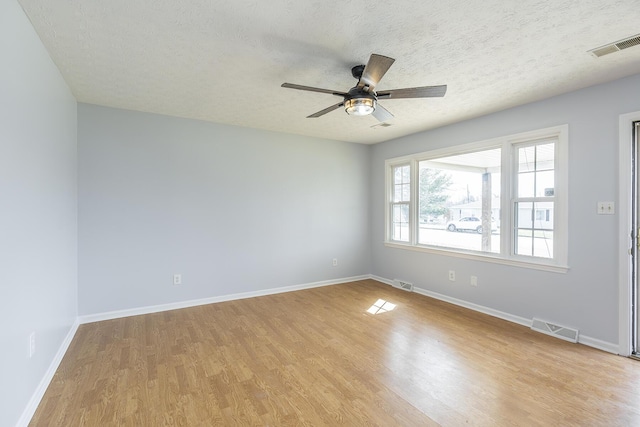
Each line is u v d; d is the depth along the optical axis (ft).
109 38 6.97
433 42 7.11
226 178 14.03
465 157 13.56
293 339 9.91
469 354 8.86
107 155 11.59
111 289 11.71
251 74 8.84
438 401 6.73
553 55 7.64
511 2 5.71
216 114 12.53
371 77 6.89
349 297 14.64
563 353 8.90
